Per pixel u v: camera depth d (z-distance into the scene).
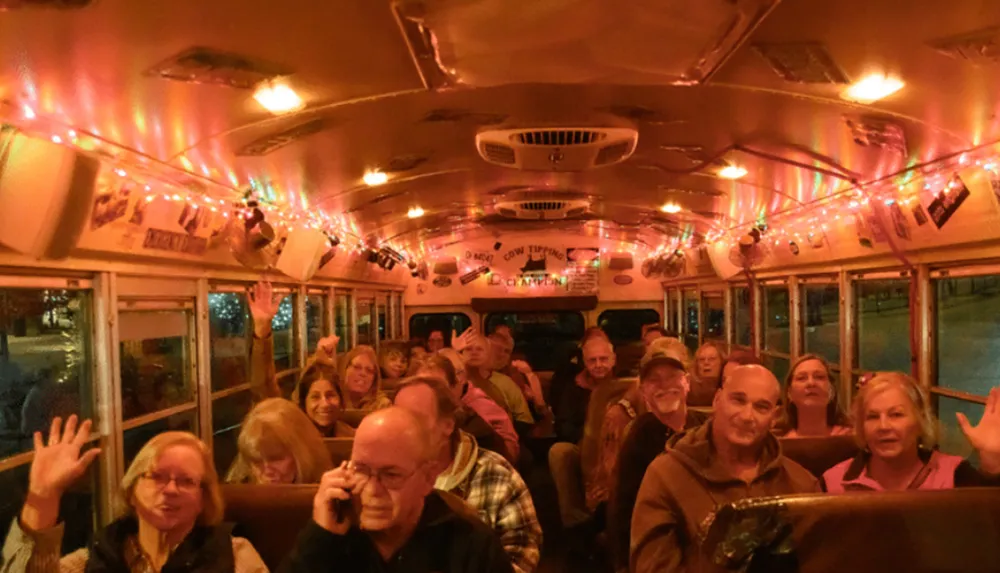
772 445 3.21
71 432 2.83
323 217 7.79
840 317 7.34
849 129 4.45
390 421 2.21
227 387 6.72
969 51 3.01
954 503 2.35
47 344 4.27
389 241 11.32
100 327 4.61
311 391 4.92
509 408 7.77
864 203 6.09
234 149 4.57
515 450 5.69
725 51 3.18
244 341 7.20
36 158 3.49
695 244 11.75
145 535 2.94
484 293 14.33
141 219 4.70
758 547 2.30
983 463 3.00
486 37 3.01
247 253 6.39
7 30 2.57
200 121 3.93
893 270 6.30
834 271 7.51
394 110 4.26
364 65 3.38
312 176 5.82
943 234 5.23
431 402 3.43
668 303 14.41
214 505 3.03
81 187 3.83
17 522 2.75
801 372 4.60
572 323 14.50
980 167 4.54
